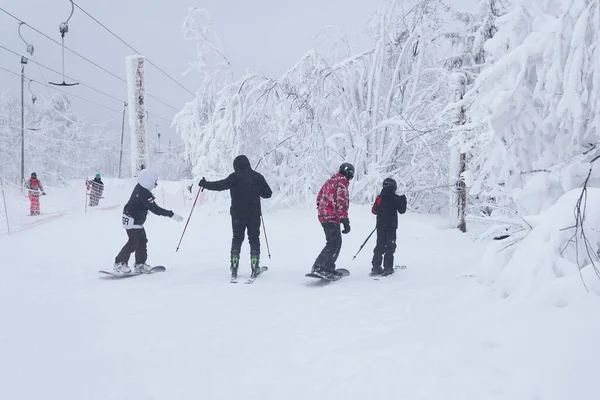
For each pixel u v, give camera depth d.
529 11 5.77
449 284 5.40
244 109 14.14
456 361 2.75
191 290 5.52
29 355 3.34
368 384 2.71
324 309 4.54
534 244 3.49
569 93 5.02
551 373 2.41
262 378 2.91
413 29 14.84
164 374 3.00
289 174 14.63
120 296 5.22
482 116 6.08
